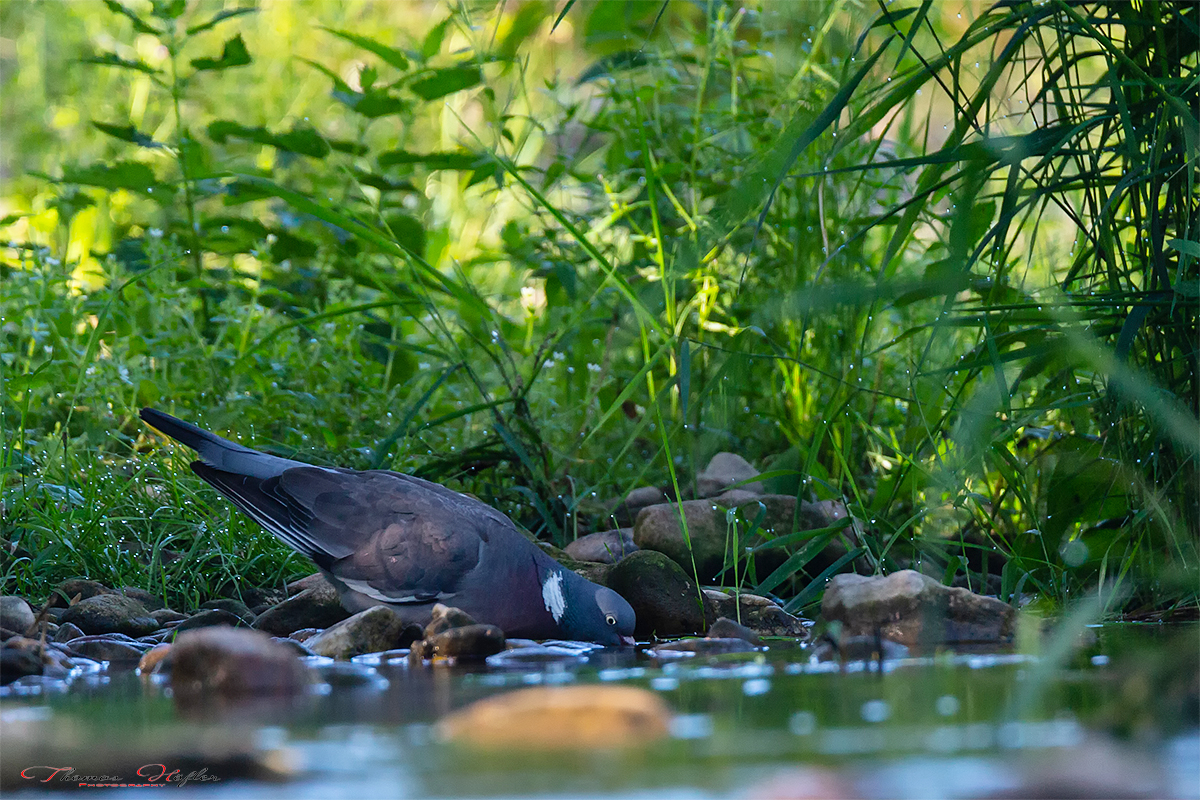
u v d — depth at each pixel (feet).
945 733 15.12
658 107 43.11
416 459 39.29
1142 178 28.37
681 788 12.37
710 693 18.79
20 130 64.23
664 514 33.47
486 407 36.32
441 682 20.71
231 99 65.31
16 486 34.17
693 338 40.22
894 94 30.27
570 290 40.06
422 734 15.53
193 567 32.40
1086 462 30.32
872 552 32.30
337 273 45.88
